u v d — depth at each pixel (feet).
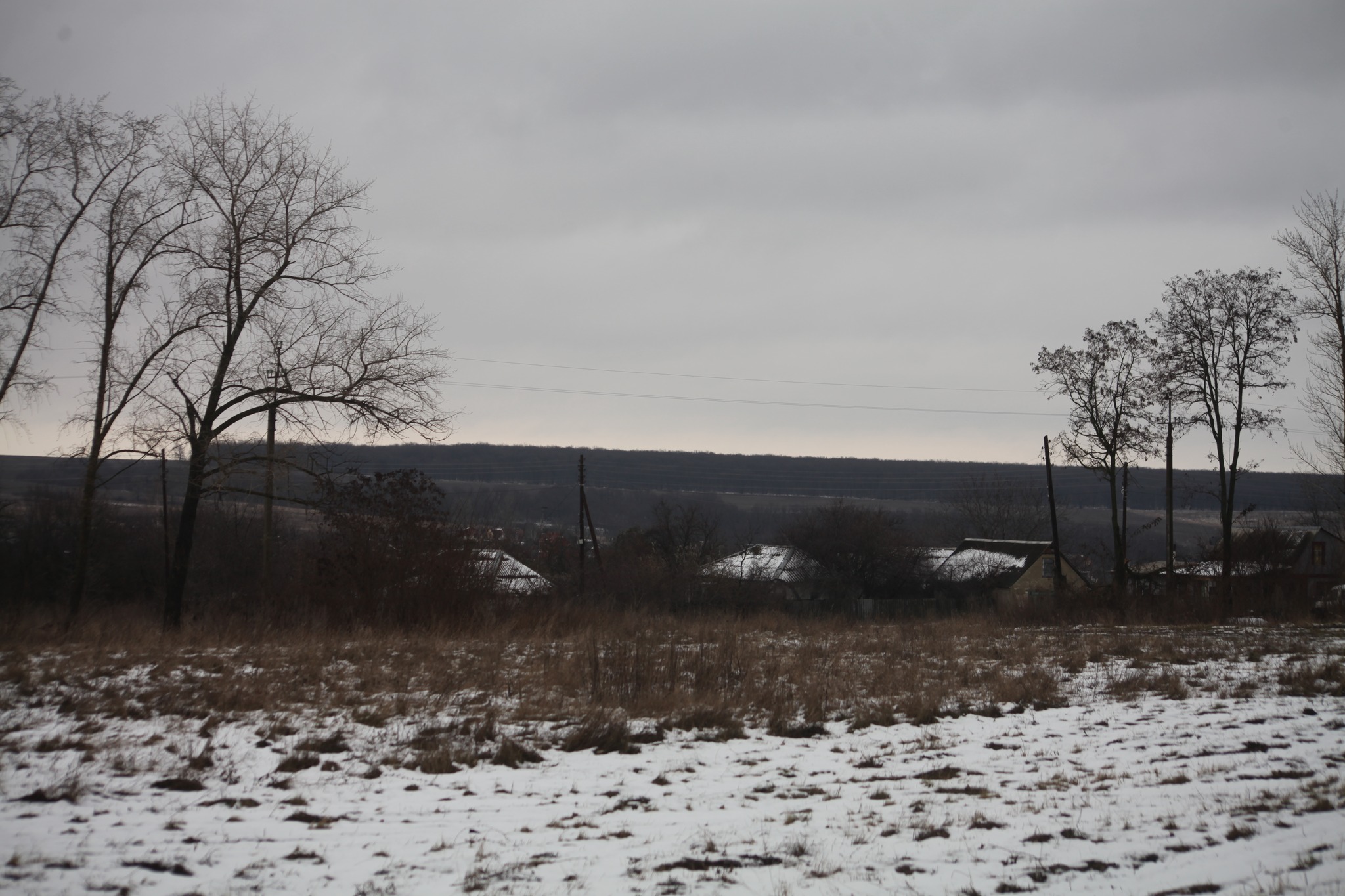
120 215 83.30
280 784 29.89
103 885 20.01
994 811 27.25
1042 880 20.53
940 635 85.46
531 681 51.42
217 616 80.48
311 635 71.67
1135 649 72.69
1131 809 26.86
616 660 54.13
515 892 20.04
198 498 83.87
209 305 84.02
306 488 88.69
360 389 86.43
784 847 23.66
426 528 90.07
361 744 36.06
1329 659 63.10
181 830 24.63
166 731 36.60
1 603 115.65
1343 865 19.94
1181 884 19.72
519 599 97.19
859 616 136.98
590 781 31.94
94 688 44.83
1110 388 146.20
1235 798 27.43
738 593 143.74
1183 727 40.52
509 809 28.09
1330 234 119.75
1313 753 33.96
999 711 46.34
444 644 69.10
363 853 23.17
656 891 20.13
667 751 37.27
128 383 83.66
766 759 35.99
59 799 26.91
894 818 26.73
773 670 57.57
